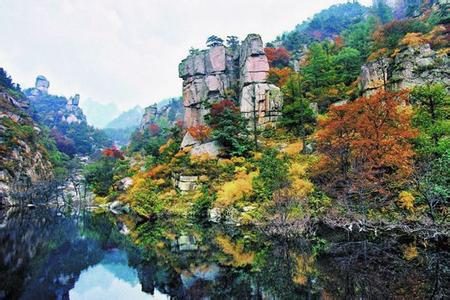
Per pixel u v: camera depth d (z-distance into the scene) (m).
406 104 29.17
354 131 26.09
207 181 38.81
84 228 35.47
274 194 24.78
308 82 51.16
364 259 16.36
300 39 88.56
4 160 69.75
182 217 37.31
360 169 22.75
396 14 107.62
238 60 63.50
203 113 61.69
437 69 35.47
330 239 21.31
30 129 90.75
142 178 48.22
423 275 13.62
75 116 193.25
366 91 39.34
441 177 20.70
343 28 113.06
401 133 23.53
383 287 12.24
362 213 21.55
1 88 112.06
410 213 21.27
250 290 12.95
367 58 50.16
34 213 53.97
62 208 64.88
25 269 17.72
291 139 41.31
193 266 17.38
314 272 14.77
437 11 61.94
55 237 28.95
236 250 20.72
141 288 14.38
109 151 87.12
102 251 22.58
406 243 19.30
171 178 45.84
